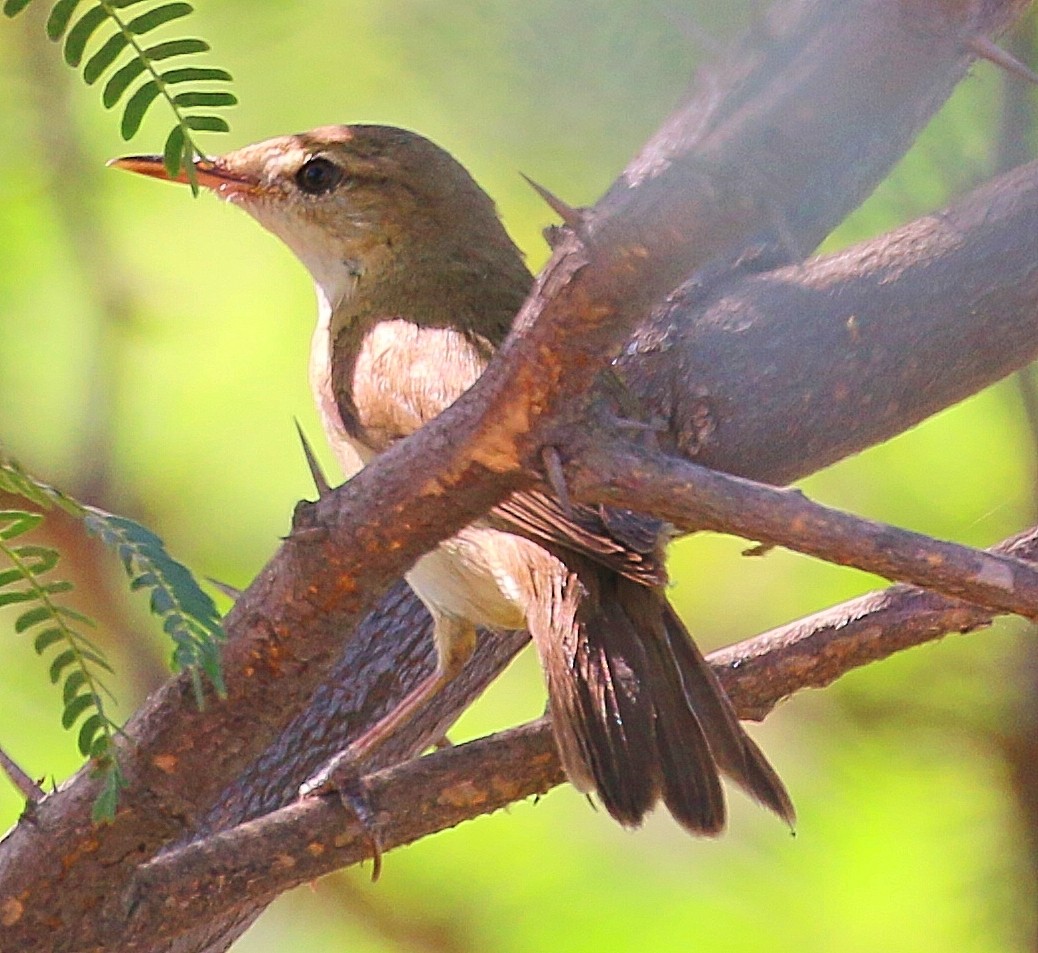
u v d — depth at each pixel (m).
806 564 10.52
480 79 8.27
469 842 10.38
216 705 5.08
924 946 9.70
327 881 10.38
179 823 5.31
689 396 7.02
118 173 10.31
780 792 6.63
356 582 4.79
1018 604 4.19
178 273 10.62
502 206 10.33
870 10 3.57
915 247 6.84
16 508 4.97
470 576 7.50
